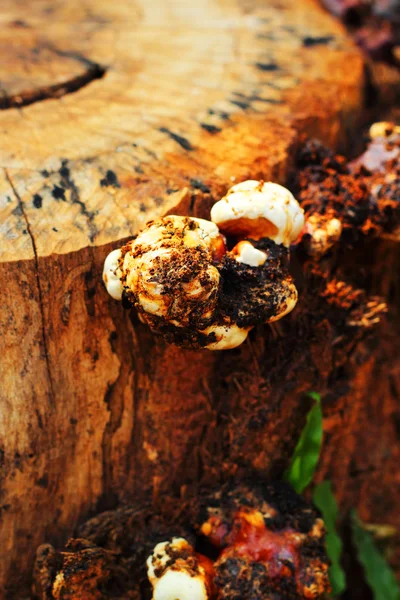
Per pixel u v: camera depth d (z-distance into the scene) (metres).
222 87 0.52
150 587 0.44
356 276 0.51
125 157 0.44
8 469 0.43
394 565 0.65
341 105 0.52
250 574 0.42
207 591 0.41
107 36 0.60
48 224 0.40
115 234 0.40
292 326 0.46
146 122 0.47
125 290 0.37
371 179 0.47
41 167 0.43
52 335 0.41
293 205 0.40
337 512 0.58
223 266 0.39
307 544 0.44
